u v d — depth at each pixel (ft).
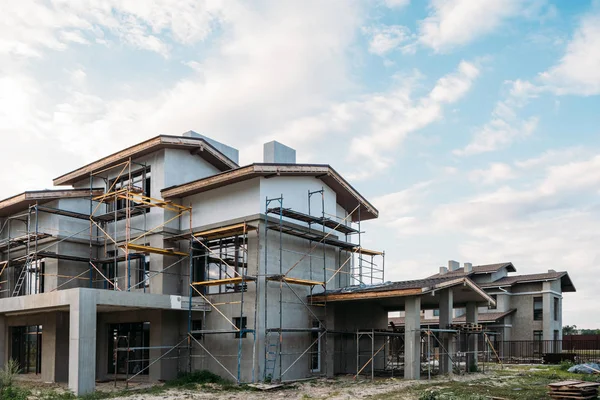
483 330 77.97
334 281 80.43
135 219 76.74
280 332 63.87
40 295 63.57
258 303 65.26
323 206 74.54
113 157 78.33
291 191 72.38
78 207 80.38
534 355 126.93
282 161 80.28
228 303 68.49
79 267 79.77
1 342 74.02
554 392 49.39
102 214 78.69
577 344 142.20
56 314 71.77
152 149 74.74
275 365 66.08
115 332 77.36
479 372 78.43
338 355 78.02
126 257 69.72
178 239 73.20
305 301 72.69
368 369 82.33
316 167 74.08
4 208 82.74
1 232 87.71
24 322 80.53
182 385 63.77
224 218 70.49
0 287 86.69
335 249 81.41
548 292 130.62
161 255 71.97
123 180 79.87
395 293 65.46
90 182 83.05
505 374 76.54
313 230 74.90
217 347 69.05
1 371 61.67
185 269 73.61
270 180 69.36
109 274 80.53
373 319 85.97
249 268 67.46
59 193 78.18
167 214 73.26
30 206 79.10
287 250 71.20
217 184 70.28
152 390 60.44
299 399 53.36
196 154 78.38
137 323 74.74
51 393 56.34
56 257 75.97
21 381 71.77
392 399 51.39
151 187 75.31
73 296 57.98
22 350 83.51
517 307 135.03
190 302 68.28
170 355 70.28
